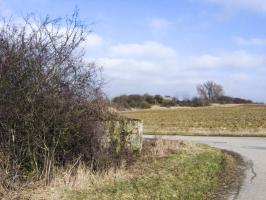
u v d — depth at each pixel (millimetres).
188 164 15805
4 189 9797
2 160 10406
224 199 11789
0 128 10711
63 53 11492
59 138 11430
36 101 10898
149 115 74062
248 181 14484
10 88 10602
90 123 12094
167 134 37812
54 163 11523
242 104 125438
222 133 38094
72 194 10156
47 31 11305
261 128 43688
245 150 24062
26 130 10836
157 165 14891
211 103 125625
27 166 11102
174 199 10891
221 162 18109
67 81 11609
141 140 16250
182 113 79188
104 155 12711
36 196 9719
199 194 11867
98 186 11086
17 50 10719
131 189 11141
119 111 15039
